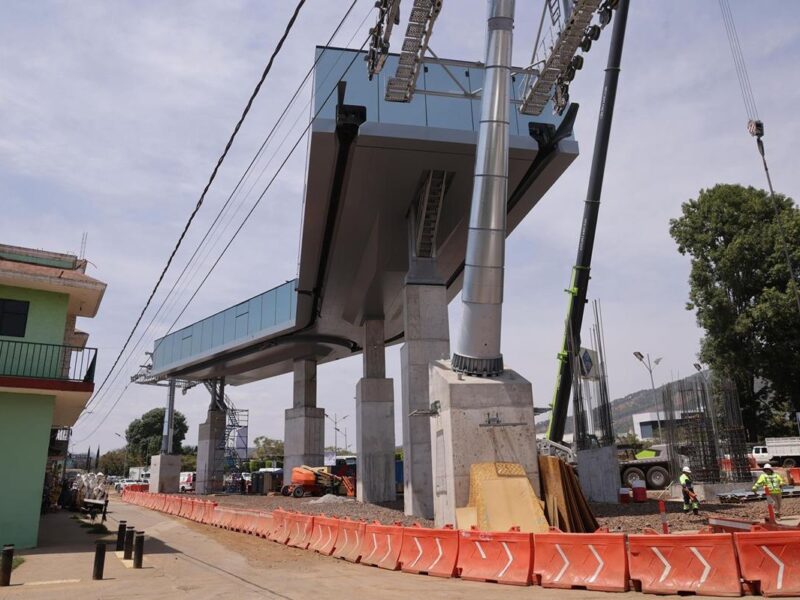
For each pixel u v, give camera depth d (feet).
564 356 88.07
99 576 38.91
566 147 74.33
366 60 50.52
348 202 83.56
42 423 56.29
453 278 115.55
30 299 60.39
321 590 33.99
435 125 73.31
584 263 88.74
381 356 118.21
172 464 186.39
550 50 56.39
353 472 154.20
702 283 137.39
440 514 55.31
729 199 135.95
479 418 54.03
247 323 150.30
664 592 29.73
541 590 32.24
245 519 76.02
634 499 79.10
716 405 92.89
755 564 28.55
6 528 53.52
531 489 50.06
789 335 125.59
